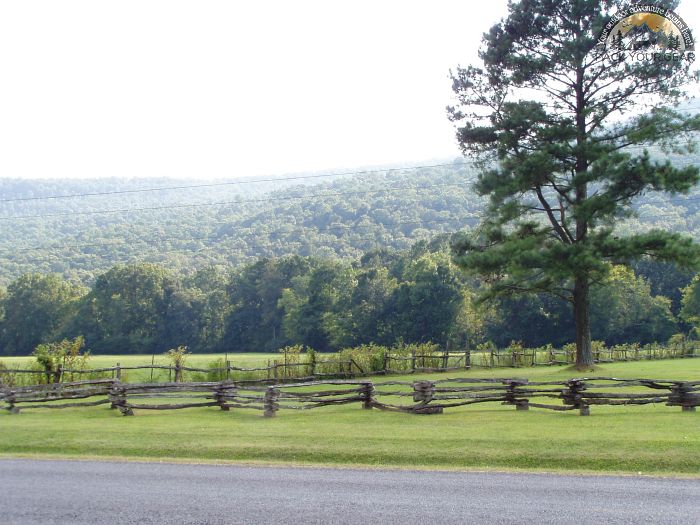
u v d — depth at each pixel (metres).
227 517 9.21
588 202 29.89
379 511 9.39
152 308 98.12
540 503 9.71
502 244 32.88
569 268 29.47
